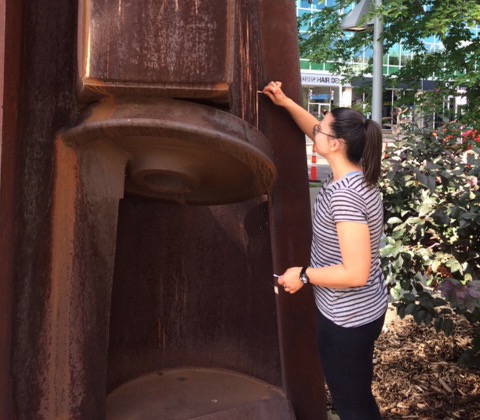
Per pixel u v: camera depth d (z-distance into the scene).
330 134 2.05
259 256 2.52
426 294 2.86
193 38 1.72
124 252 2.41
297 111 2.32
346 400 2.15
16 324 1.88
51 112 1.92
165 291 2.55
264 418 2.30
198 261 2.58
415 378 3.35
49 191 1.91
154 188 2.11
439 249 2.90
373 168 2.00
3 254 1.81
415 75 6.05
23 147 1.90
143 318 2.51
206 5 1.72
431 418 2.92
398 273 3.02
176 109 1.78
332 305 2.06
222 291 2.59
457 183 2.96
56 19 1.93
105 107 1.80
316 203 2.13
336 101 30.61
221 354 2.60
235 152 1.87
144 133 1.78
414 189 3.10
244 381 2.54
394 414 2.97
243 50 2.25
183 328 2.59
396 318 4.28
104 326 2.01
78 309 1.95
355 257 1.94
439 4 5.56
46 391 1.92
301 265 2.40
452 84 5.61
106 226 1.98
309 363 2.45
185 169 1.98
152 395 2.39
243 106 2.25
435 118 4.01
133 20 1.70
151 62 1.71
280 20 2.36
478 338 3.15
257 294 2.54
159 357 2.57
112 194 1.97
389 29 6.11
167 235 2.53
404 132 3.41
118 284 2.40
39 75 1.91
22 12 1.88
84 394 1.97
